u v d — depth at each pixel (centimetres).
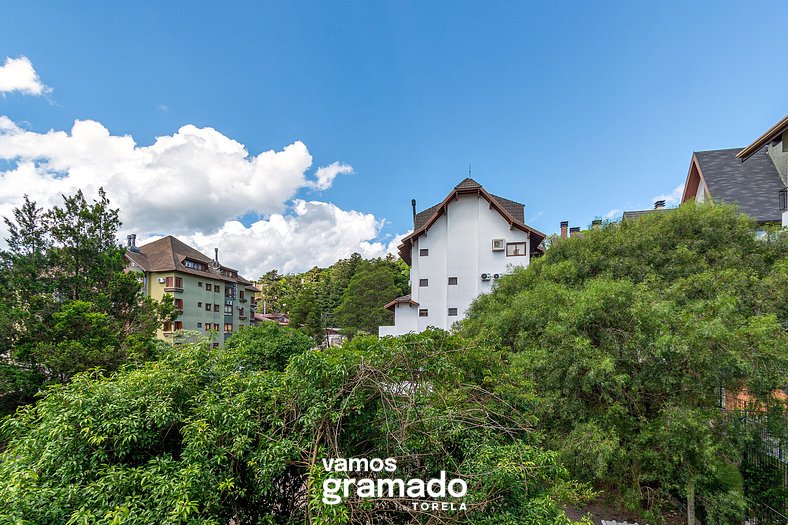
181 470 340
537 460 393
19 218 1120
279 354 1242
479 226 1952
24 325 1006
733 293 617
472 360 573
